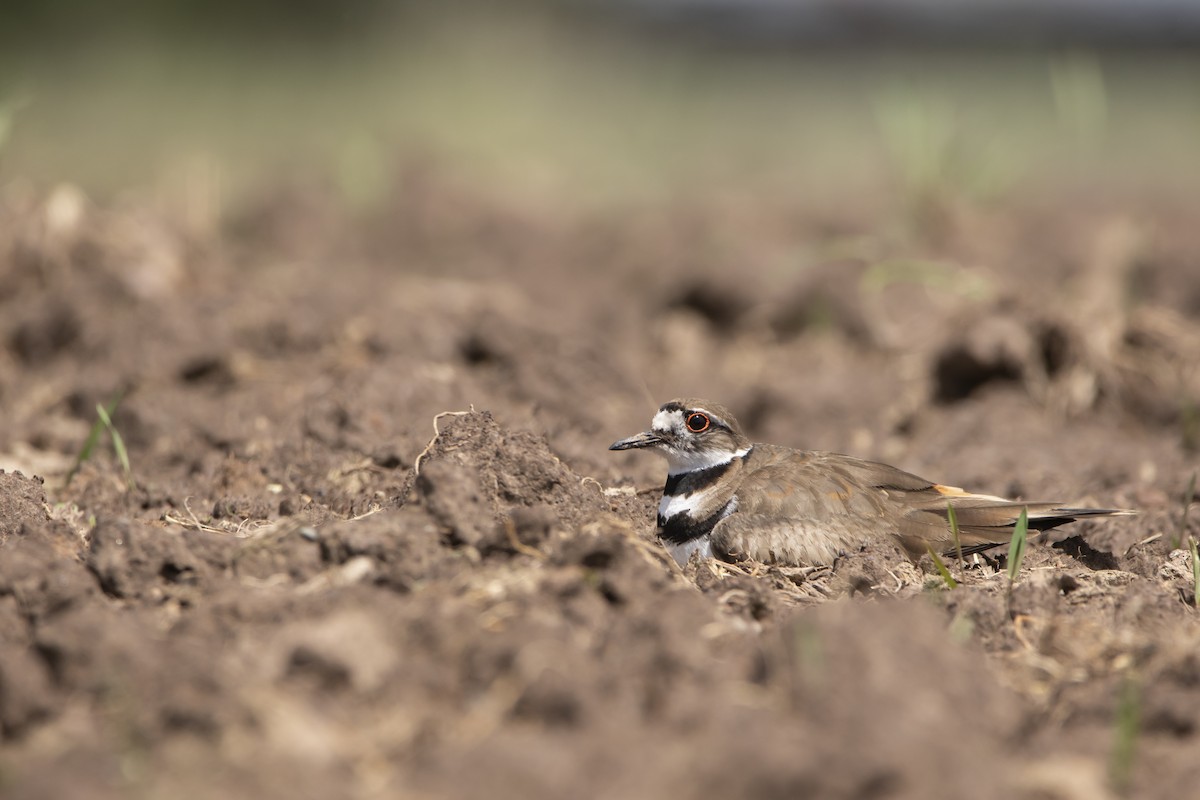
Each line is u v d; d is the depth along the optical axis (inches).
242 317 593.3
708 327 759.7
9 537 374.9
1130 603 337.7
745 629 310.2
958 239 848.9
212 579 326.6
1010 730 271.4
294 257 866.8
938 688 269.7
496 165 1183.6
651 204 1075.9
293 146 1187.3
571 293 834.2
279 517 414.9
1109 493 472.4
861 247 813.2
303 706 262.5
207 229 759.7
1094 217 956.6
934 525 402.0
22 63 1429.6
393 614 295.1
